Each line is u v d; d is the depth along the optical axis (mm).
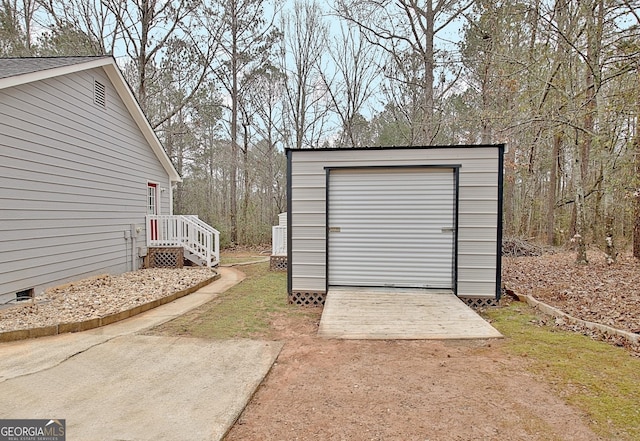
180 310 5426
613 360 3223
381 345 3766
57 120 6184
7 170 5117
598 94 6781
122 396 2734
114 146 8109
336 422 2359
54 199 6094
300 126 17484
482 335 3953
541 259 9734
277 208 19016
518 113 7602
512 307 5320
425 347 3693
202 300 6129
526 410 2457
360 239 5906
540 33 7949
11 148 5191
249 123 17516
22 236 5383
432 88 12375
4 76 4965
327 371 3162
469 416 2400
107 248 7785
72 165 6586
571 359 3271
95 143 7340
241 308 5535
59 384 2947
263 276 8758
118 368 3270
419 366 3229
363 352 3588
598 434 2174
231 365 3316
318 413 2477
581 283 6262
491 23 9867
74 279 6645
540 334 3996
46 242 5898
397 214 5812
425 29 12391
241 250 15688
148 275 8062
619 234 10922
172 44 14312
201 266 9469
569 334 3971
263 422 2381
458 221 5574
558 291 5770
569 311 4742
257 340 4020
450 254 5719
